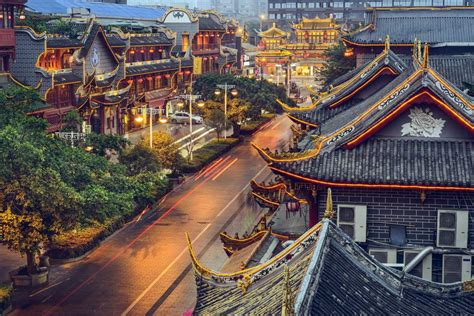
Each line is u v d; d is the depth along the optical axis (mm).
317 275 28266
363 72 66062
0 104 63281
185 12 179000
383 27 115625
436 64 82500
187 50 168625
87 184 60969
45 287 61031
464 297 32094
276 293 29422
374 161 46125
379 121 46344
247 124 148375
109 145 83062
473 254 45844
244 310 30094
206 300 33938
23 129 60781
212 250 71062
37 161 56375
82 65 112938
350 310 27719
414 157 46094
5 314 54906
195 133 139125
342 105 67875
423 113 46688
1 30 96188
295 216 58312
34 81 103000
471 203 45875
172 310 56375
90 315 55344
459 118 45812
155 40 151125
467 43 103562
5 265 66125
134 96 136750
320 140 47344
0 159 55094
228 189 97125
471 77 81062
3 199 56031
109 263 67062
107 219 61688
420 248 46156
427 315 29922
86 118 115750
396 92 46438
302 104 179875
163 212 84938
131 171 84062
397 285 31062
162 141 97625
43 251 67625
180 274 64312
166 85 155125
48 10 156500
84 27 122250
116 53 133375
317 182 45531
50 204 55625
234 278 34219
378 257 46438
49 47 104875
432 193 46031
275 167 46125
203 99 143500
